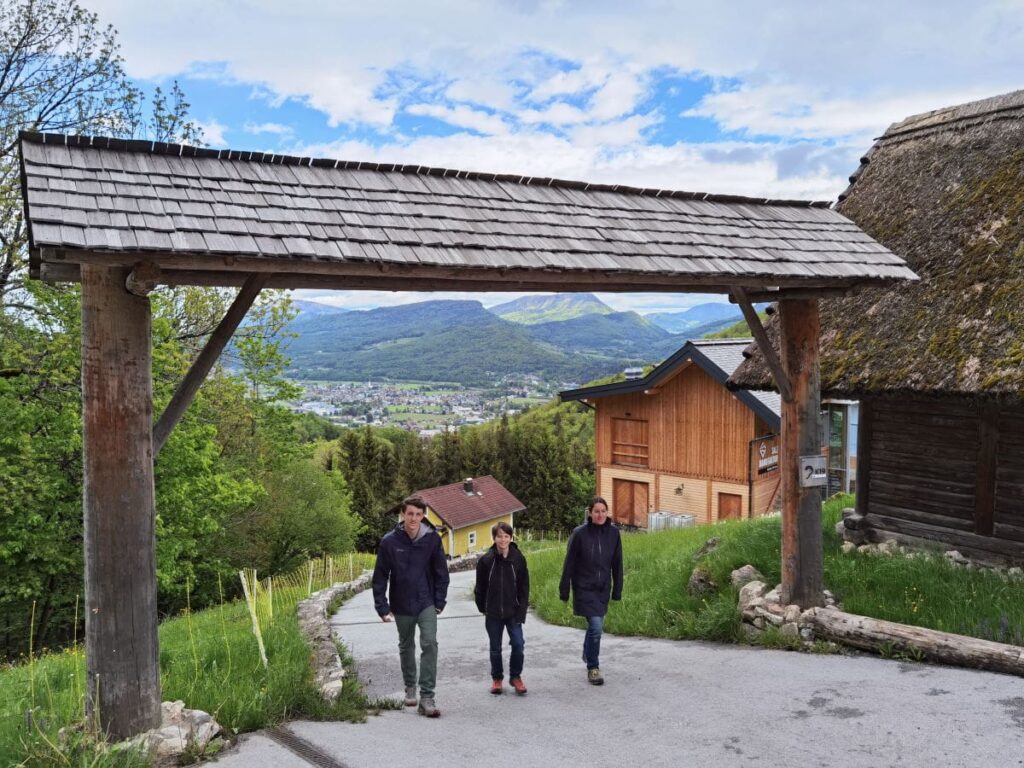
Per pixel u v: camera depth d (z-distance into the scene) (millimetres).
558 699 6352
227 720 5367
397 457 53906
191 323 20781
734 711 5727
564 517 50125
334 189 6109
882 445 9945
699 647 8000
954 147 10773
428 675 5969
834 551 9750
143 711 4887
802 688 6191
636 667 7324
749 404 21469
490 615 6691
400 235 5711
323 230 5445
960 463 9125
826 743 4984
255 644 7578
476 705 6250
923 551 9172
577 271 6137
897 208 10664
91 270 4719
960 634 6805
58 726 4965
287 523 30125
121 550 4797
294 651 7344
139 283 4711
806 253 7688
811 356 7895
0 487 14594
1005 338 7715
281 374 24188
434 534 6195
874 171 11789
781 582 8156
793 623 7676
